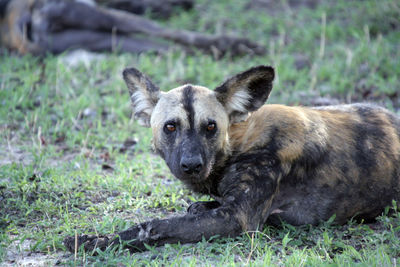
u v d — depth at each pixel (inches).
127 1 823.7
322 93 582.6
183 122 307.9
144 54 688.4
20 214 325.7
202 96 314.5
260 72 313.6
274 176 304.0
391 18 775.1
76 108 541.3
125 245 273.6
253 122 319.9
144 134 495.5
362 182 320.2
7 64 650.2
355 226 322.0
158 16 846.5
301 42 737.0
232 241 284.2
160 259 263.6
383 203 327.9
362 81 606.9
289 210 319.0
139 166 417.1
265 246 279.3
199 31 798.5
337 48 694.5
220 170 317.7
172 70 633.6
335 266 247.4
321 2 903.1
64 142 484.4
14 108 526.6
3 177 383.9
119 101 559.5
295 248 286.7
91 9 681.0
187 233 275.6
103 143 470.9
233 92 317.4
